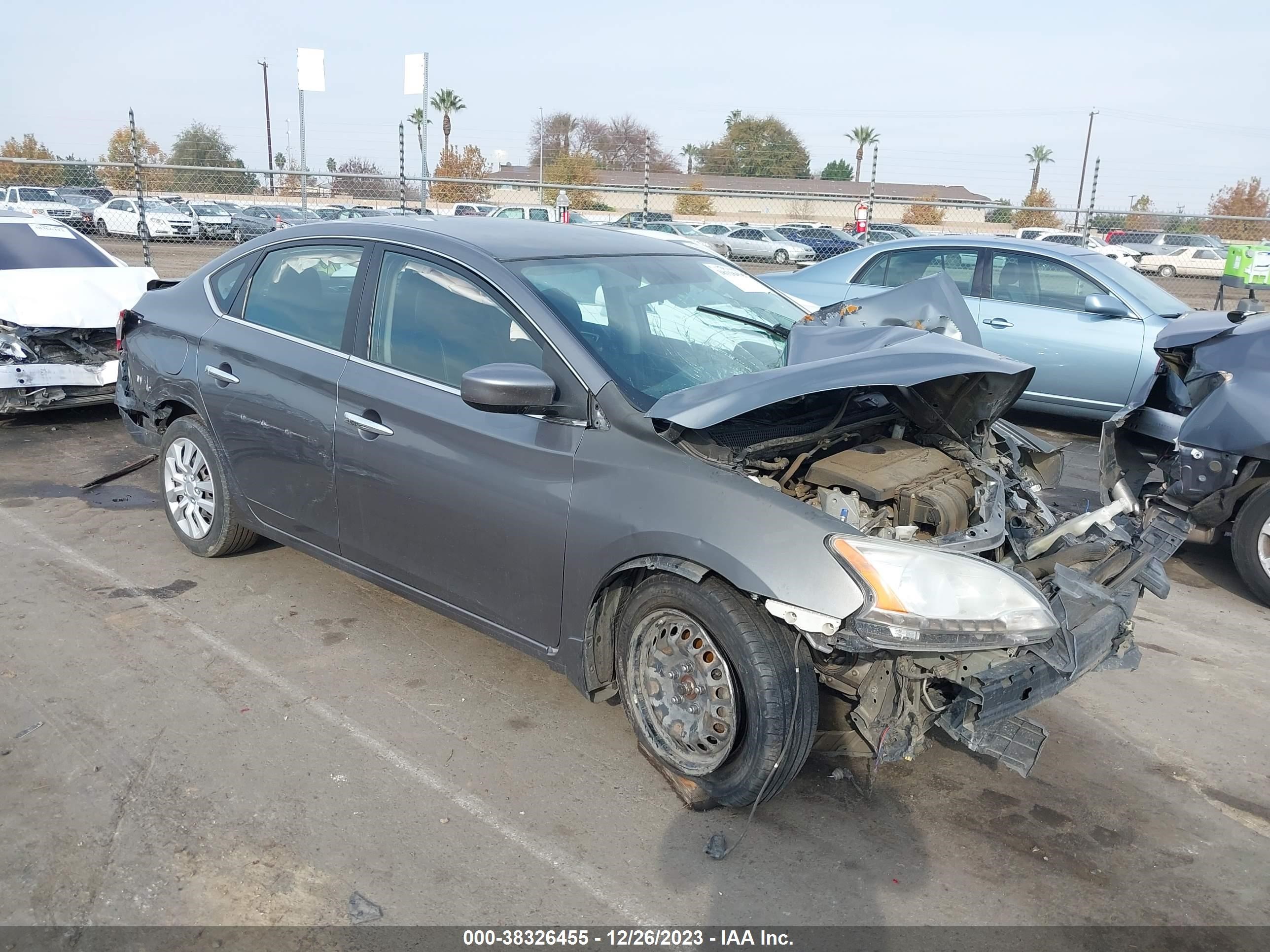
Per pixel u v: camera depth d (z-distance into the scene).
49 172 15.83
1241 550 4.73
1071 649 2.71
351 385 3.63
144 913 2.45
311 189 21.89
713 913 2.55
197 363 4.28
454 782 3.05
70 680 3.56
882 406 3.54
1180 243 23.02
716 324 3.64
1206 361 4.59
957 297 3.95
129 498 5.64
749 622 2.68
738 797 2.79
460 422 3.28
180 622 4.05
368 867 2.65
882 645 2.49
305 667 3.73
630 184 43.06
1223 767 3.35
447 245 3.56
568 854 2.75
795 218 34.94
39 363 6.62
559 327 3.14
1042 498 3.80
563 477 3.03
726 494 2.73
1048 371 7.55
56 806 2.84
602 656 3.12
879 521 2.87
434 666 3.78
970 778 3.22
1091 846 2.89
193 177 17.83
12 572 4.50
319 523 3.89
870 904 2.61
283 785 3.00
